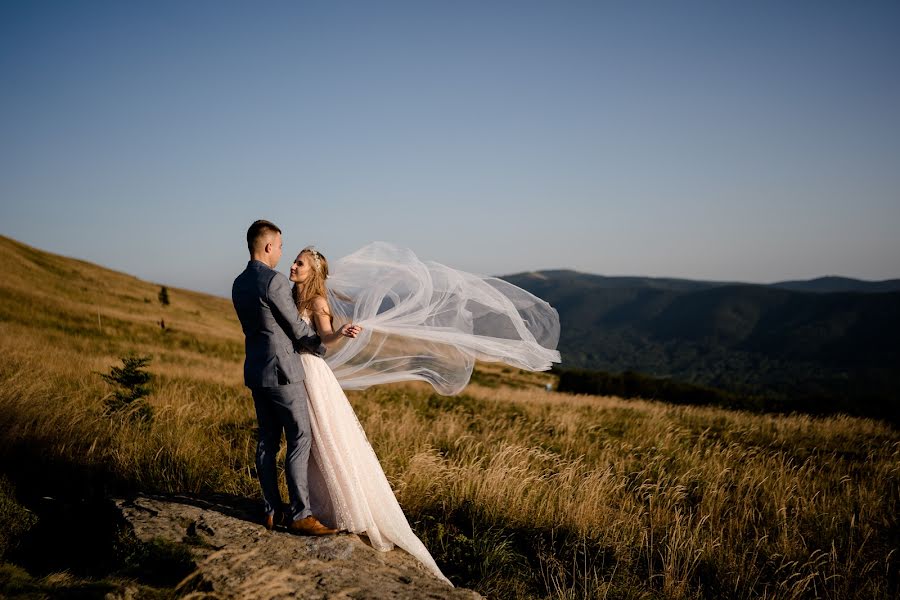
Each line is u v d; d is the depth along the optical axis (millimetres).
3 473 4543
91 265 62719
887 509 5957
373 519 3613
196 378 12734
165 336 30531
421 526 4777
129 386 7250
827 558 4602
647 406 15969
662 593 4086
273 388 3383
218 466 5379
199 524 3393
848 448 9867
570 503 5254
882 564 4629
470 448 7332
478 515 4996
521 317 4270
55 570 3008
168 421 6684
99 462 5035
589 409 13609
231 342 33750
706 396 24078
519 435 9227
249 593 2623
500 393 17891
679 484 6566
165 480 4855
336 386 3688
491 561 4199
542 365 4277
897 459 8688
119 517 3434
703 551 4570
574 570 4184
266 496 3490
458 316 4117
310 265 3572
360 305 3934
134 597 2564
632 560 4582
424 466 5664
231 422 7852
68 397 7379
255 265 3410
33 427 5438
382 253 4199
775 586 4199
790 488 6367
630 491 6297
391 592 2885
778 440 10289
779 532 5219
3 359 9539
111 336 26562
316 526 3469
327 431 3541
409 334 3965
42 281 42125
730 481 6820
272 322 3344
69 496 4410
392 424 8289
